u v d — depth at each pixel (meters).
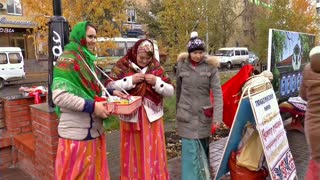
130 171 3.48
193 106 3.61
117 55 21.25
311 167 3.06
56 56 3.88
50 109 3.81
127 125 3.42
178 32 14.84
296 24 21.20
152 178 3.40
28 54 31.23
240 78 3.88
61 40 3.90
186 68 3.63
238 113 3.47
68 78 2.67
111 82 3.32
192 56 3.56
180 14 14.77
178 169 4.69
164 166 3.55
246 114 3.54
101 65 13.03
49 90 3.87
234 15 28.73
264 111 3.54
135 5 30.67
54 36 3.89
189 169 3.69
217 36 22.30
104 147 3.08
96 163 3.00
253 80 3.72
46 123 3.81
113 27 13.05
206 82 3.58
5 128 5.10
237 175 3.68
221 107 3.55
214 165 4.72
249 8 32.84
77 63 2.71
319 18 22.31
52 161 3.79
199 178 3.66
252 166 3.63
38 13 13.07
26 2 12.98
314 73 3.03
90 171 2.91
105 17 13.02
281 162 3.72
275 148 3.65
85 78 2.77
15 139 4.78
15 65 20.05
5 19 28.56
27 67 27.86
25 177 4.49
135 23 30.52
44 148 3.95
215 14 17.62
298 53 6.85
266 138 3.45
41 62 28.80
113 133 6.43
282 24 21.59
